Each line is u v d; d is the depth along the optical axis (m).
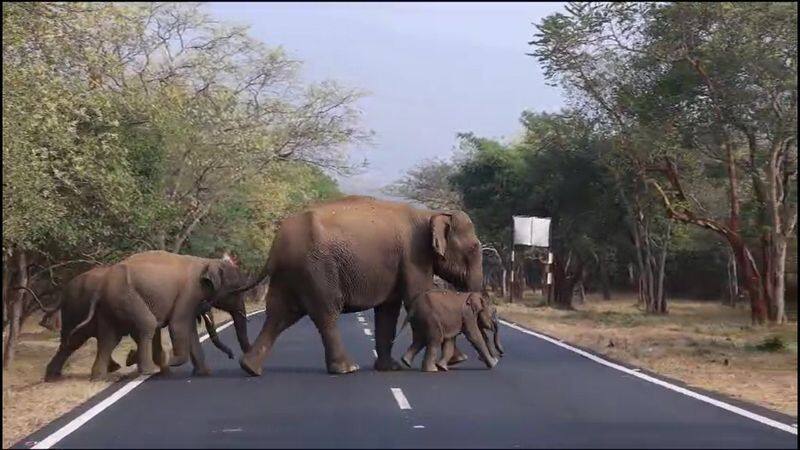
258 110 34.12
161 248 25.66
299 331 29.69
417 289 18.25
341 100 36.06
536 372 17.84
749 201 40.22
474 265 18.83
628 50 31.94
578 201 46.34
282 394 14.62
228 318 38.62
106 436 10.94
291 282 17.73
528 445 10.30
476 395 14.48
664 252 46.78
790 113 29.02
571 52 33.22
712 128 30.70
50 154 17.22
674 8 28.64
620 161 38.00
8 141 14.95
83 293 16.98
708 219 34.62
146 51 27.97
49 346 25.73
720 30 28.59
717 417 12.41
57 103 16.67
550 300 51.22
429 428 11.42
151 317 16.92
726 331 32.03
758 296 33.91
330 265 17.62
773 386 17.12
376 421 11.96
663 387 15.58
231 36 30.52
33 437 10.90
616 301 67.56
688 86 30.03
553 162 45.84
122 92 22.36
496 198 54.31
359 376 17.12
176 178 29.05
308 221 17.88
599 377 17.00
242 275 18.25
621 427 11.55
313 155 36.50
